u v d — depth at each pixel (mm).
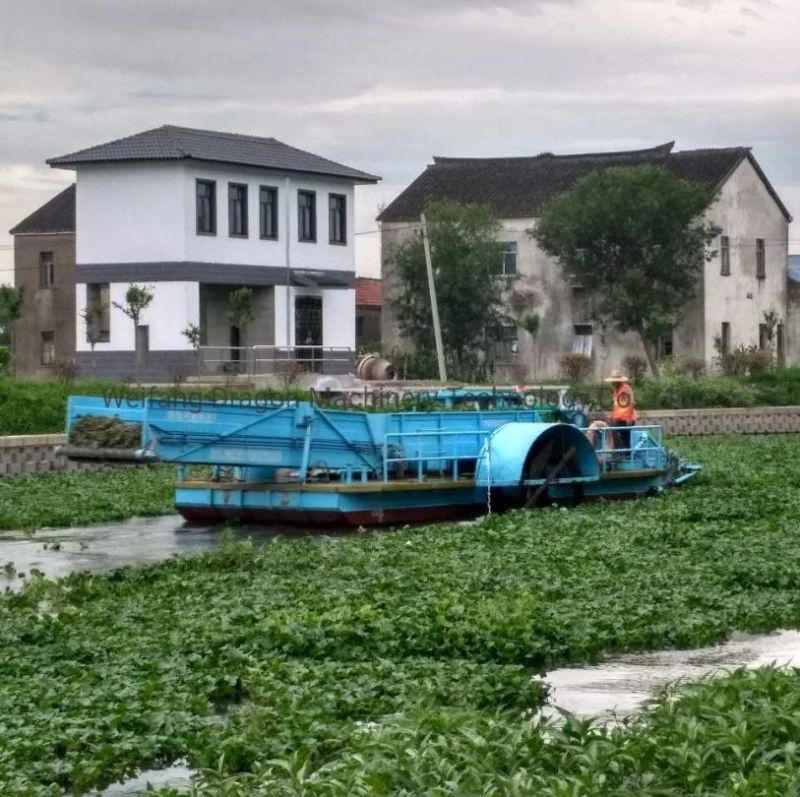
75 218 66250
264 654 14922
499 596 18000
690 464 34844
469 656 15227
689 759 10273
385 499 26812
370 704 12914
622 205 65375
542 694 13898
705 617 17219
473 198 73000
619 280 67250
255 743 11578
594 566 20734
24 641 15609
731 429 55688
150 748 11734
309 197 64250
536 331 69938
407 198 74125
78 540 25781
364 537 24312
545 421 30438
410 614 16438
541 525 25375
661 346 70125
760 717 11102
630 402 32031
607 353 70188
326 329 65125
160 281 59312
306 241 64062
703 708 11539
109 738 11875
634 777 10172
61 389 42156
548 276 70750
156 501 30703
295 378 55188
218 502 27484
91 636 15586
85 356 60875
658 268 66312
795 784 9656
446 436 28000
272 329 62594
